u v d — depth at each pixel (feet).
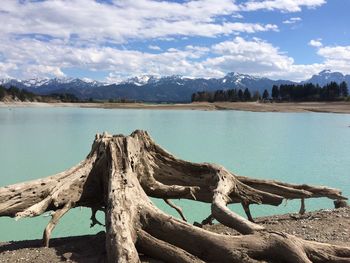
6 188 28.60
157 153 34.63
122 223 24.11
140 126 158.40
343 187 60.95
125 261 21.68
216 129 148.87
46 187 29.68
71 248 27.14
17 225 42.80
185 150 96.17
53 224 28.50
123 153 31.12
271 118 223.30
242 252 22.75
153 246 23.97
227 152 93.50
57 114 260.01
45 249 27.14
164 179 34.45
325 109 324.80
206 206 48.34
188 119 207.92
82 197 30.83
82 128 149.69
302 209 37.99
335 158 86.63
